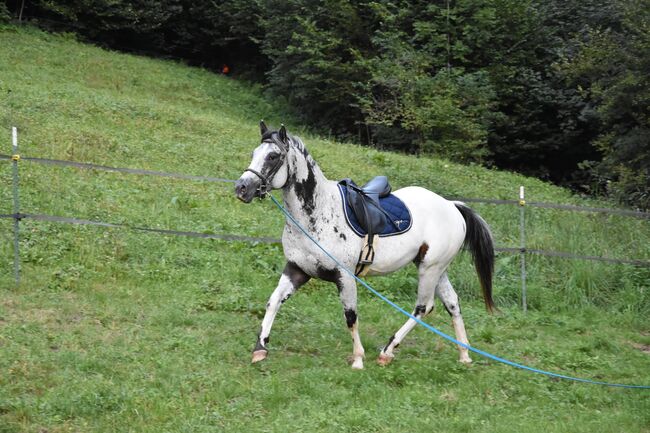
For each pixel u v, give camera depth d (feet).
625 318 31.01
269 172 20.62
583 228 38.88
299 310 27.81
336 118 82.79
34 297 25.08
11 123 44.80
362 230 22.38
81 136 45.11
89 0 93.91
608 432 18.94
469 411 19.88
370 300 30.53
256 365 21.93
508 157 79.15
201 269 30.50
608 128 60.39
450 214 24.59
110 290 26.78
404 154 68.49
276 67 85.71
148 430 17.16
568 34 77.20
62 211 32.68
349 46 80.64
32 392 18.66
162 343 22.74
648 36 47.39
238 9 99.60
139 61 87.97
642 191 50.93
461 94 68.64
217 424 17.93
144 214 34.53
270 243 33.96
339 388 20.70
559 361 25.04
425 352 25.08
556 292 33.42
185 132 53.62
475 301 32.22
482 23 72.13
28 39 81.92
